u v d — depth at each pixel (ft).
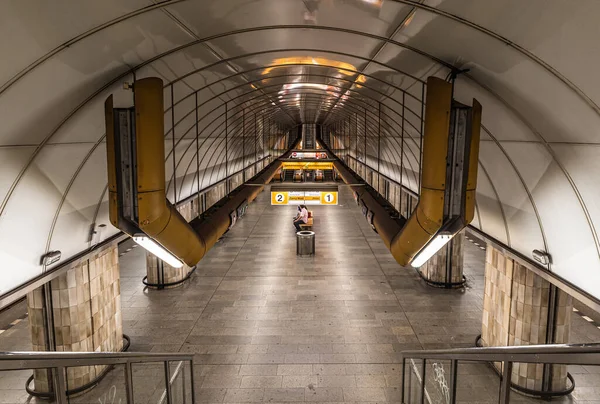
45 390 29.09
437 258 51.34
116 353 16.29
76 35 13.51
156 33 16.33
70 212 22.47
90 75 16.61
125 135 15.61
